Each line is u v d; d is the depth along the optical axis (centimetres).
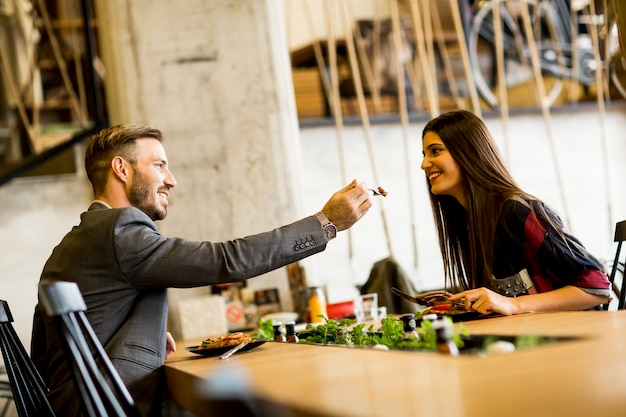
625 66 390
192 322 531
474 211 331
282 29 600
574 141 822
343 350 234
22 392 297
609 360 143
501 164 336
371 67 807
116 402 214
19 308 651
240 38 586
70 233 298
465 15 838
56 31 742
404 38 824
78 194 670
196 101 576
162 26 577
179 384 246
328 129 773
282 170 583
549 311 300
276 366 205
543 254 311
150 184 318
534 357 160
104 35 589
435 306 307
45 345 322
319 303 482
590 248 814
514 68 856
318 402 133
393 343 249
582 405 108
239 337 296
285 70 595
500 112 802
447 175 338
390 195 775
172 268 281
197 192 571
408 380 149
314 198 762
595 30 695
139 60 572
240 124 580
